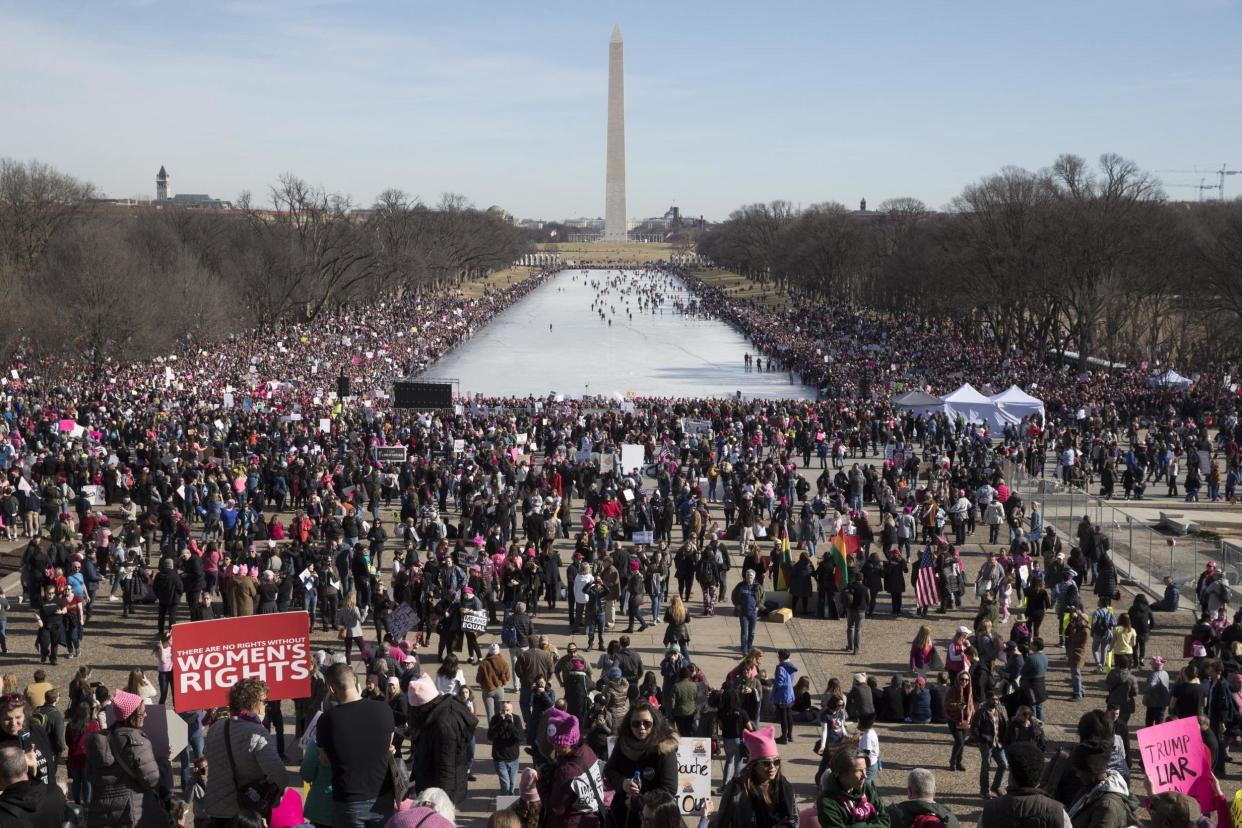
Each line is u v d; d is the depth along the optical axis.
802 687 30.97
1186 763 17.38
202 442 74.56
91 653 38.31
